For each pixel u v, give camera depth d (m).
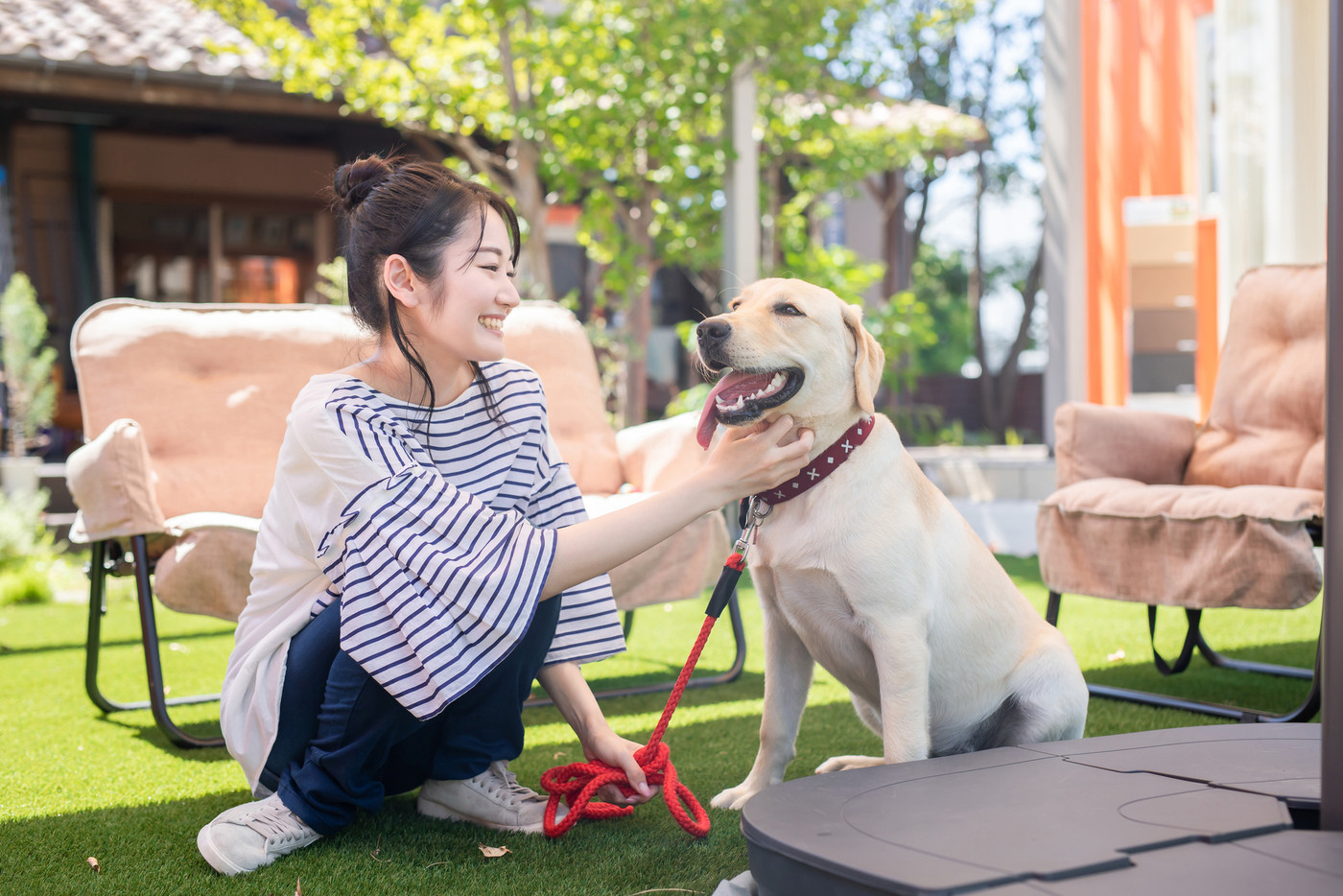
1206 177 7.07
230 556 2.27
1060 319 7.21
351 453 1.55
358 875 1.54
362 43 7.57
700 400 6.35
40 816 1.85
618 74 5.97
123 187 9.24
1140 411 3.04
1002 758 1.50
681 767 2.14
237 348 3.03
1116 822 1.18
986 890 1.02
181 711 2.74
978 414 16.86
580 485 3.18
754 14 5.86
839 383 1.80
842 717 2.61
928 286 20.08
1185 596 2.47
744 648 3.06
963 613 1.88
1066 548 2.74
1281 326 3.01
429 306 1.61
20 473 6.41
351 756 1.63
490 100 6.51
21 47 6.73
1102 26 7.32
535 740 2.39
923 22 9.88
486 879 1.52
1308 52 5.29
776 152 7.88
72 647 3.72
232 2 6.29
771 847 1.19
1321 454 2.76
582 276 9.84
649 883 1.50
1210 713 2.46
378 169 1.70
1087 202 7.32
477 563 1.52
